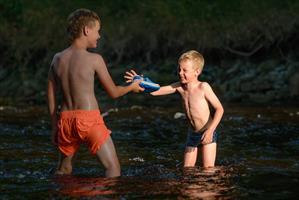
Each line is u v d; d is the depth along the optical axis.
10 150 18.91
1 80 46.09
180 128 23.95
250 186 13.54
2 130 23.31
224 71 41.50
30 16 50.47
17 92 42.81
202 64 17.14
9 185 13.86
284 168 15.77
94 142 14.74
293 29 42.41
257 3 45.59
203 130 16.69
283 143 20.06
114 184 13.79
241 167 16.00
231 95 36.25
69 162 15.28
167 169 15.84
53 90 15.51
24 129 23.62
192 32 45.12
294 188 13.31
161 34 45.59
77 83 14.87
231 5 46.44
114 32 46.72
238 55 43.25
